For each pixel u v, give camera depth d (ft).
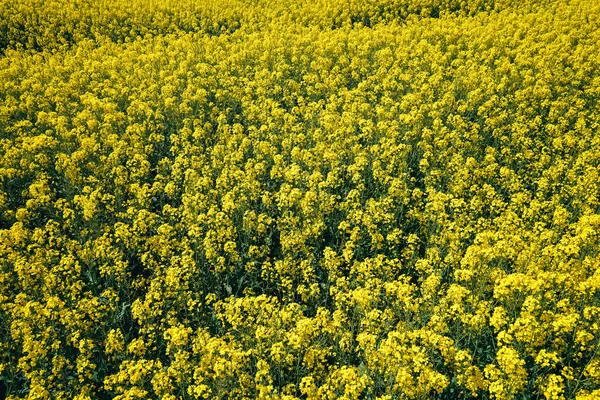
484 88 53.47
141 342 23.90
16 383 24.32
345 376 20.02
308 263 29.91
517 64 62.59
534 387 22.47
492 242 31.12
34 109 53.16
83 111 49.80
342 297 25.62
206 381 22.91
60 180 40.86
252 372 24.07
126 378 22.26
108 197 35.99
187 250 31.07
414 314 26.43
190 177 37.81
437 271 28.78
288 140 43.04
